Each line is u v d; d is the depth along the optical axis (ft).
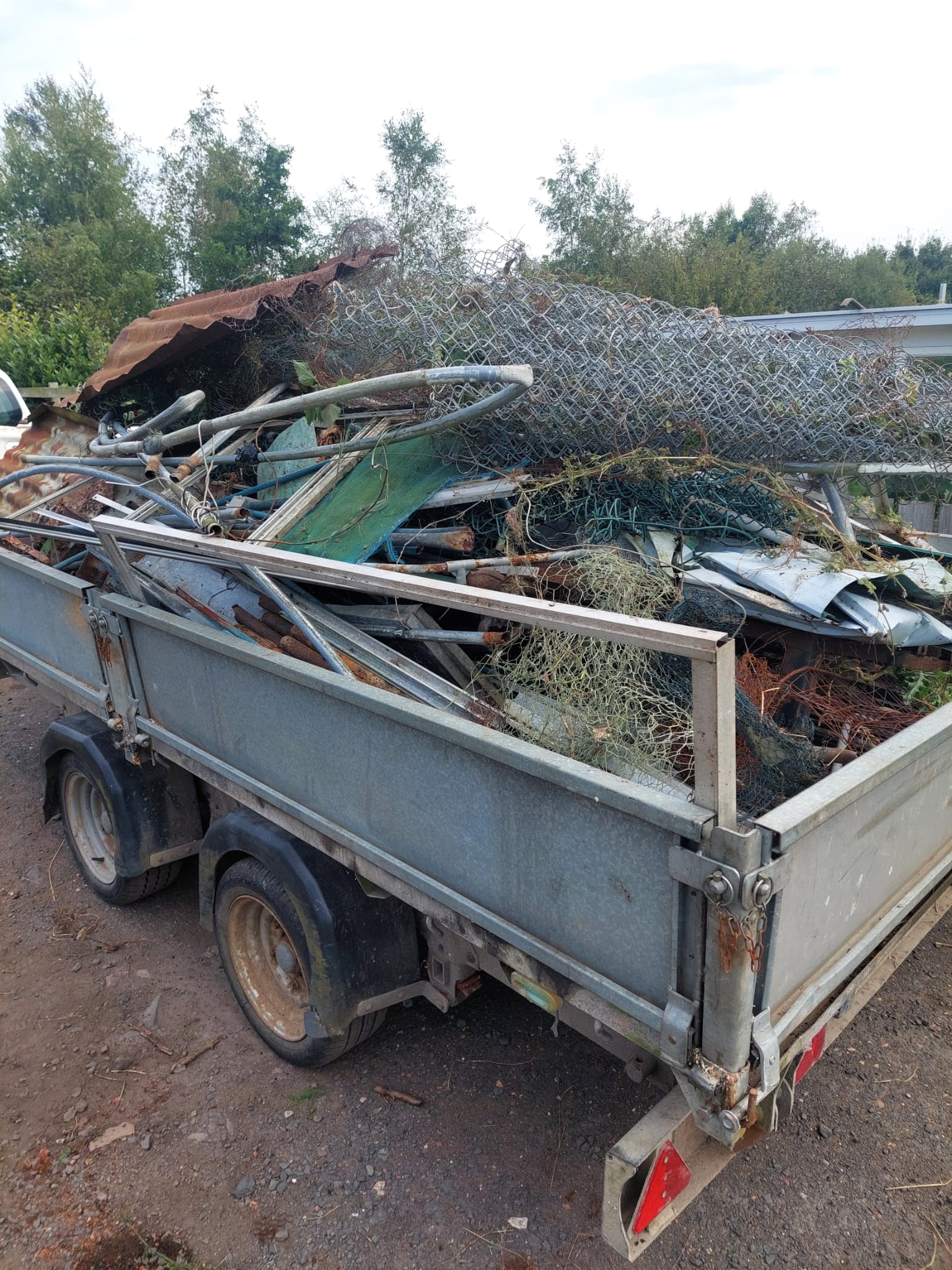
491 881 5.98
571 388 8.64
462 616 9.22
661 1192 5.01
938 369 9.66
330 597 9.31
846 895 5.60
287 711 7.48
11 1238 7.43
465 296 9.27
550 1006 6.52
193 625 8.47
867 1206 7.62
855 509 10.75
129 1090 9.02
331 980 7.82
